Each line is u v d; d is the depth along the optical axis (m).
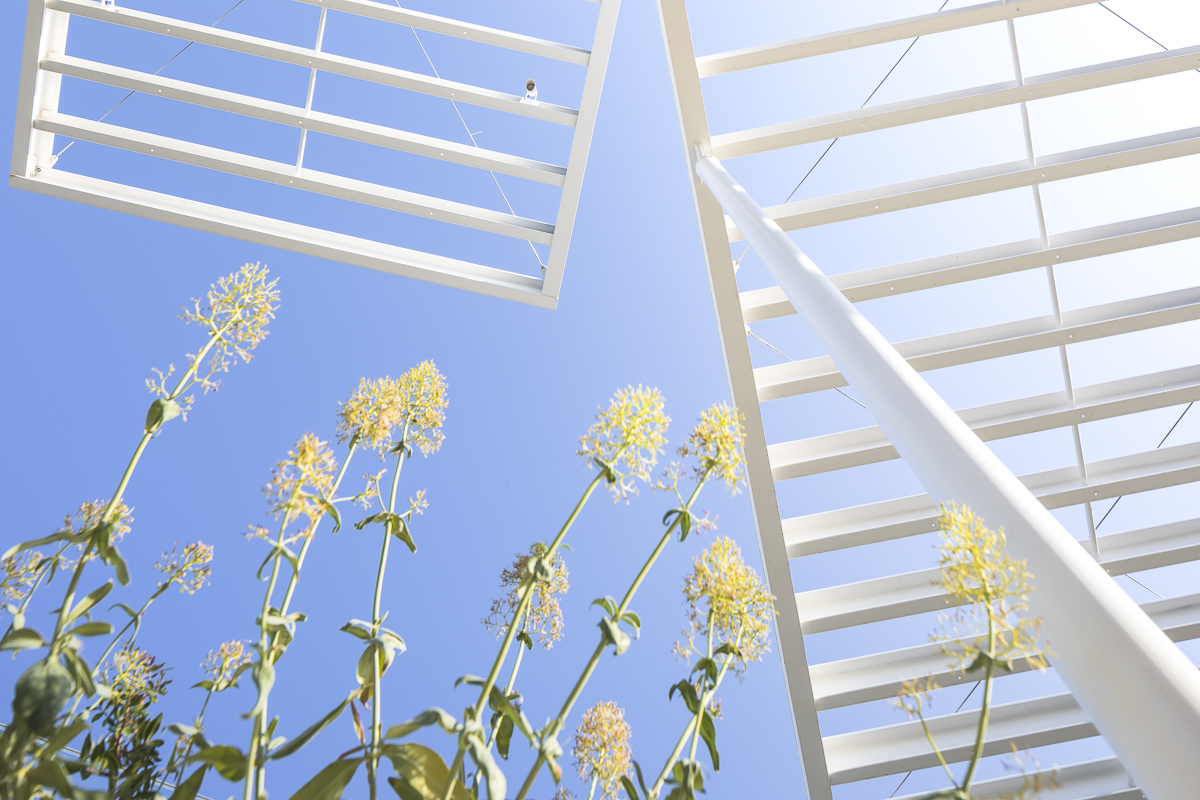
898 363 3.81
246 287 1.18
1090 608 1.83
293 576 1.03
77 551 1.01
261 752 0.94
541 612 1.26
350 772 0.93
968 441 2.86
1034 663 0.80
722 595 1.10
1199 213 7.84
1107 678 1.71
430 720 0.92
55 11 7.48
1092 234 8.02
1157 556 8.43
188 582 1.14
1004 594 0.84
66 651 0.92
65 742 0.86
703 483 1.14
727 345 8.37
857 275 8.30
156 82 7.71
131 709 1.07
